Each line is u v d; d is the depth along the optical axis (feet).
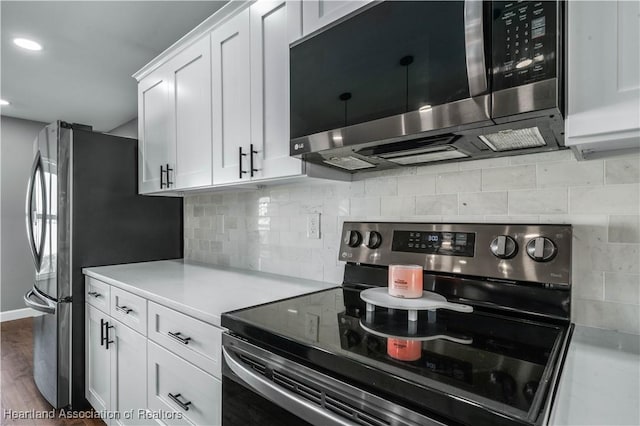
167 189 6.59
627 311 3.01
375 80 3.22
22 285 12.91
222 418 3.35
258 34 4.71
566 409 1.87
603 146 2.56
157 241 7.92
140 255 7.63
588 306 3.18
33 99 10.41
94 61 7.94
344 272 4.78
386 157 3.89
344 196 5.03
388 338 2.66
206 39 5.65
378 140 3.21
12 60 7.88
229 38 5.21
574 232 3.26
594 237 3.17
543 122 2.57
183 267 6.88
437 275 3.84
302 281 5.34
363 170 4.69
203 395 3.70
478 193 3.85
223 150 5.32
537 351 2.42
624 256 3.04
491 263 3.51
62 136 6.57
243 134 4.95
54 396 6.48
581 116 2.31
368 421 2.13
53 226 6.57
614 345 2.78
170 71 6.48
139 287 4.95
